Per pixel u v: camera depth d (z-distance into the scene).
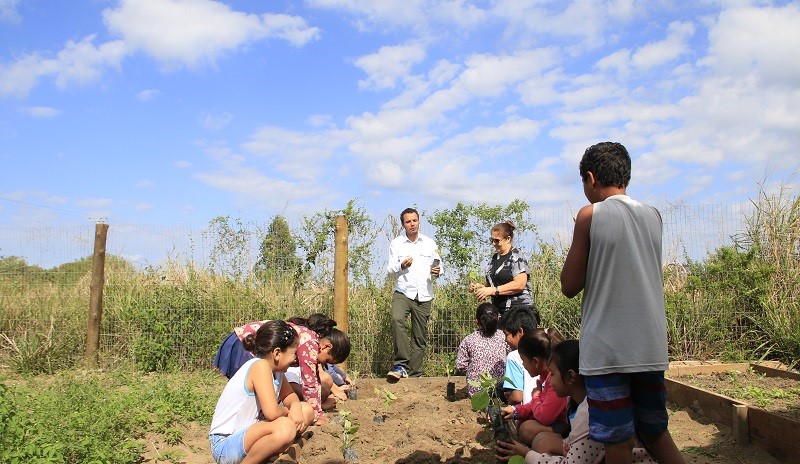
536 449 4.89
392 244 10.12
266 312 10.77
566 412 5.07
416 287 9.97
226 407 5.12
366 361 10.64
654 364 3.79
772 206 10.62
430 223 10.78
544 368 5.04
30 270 11.63
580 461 4.12
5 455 5.02
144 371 10.42
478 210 10.73
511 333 6.13
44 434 5.62
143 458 6.08
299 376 6.84
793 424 5.25
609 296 3.85
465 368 7.89
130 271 11.60
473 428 6.32
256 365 5.11
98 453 5.55
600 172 4.11
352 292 10.87
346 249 10.42
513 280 8.46
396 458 5.63
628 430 3.81
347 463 5.49
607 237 3.89
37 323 11.24
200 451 6.36
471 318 10.56
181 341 10.70
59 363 10.70
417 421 6.79
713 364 9.41
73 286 11.63
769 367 8.79
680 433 6.32
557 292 10.60
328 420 6.76
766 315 9.94
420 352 10.12
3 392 6.09
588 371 3.85
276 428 4.87
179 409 7.33
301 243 10.95
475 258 10.66
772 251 10.43
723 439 6.05
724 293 10.34
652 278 3.93
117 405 6.85
